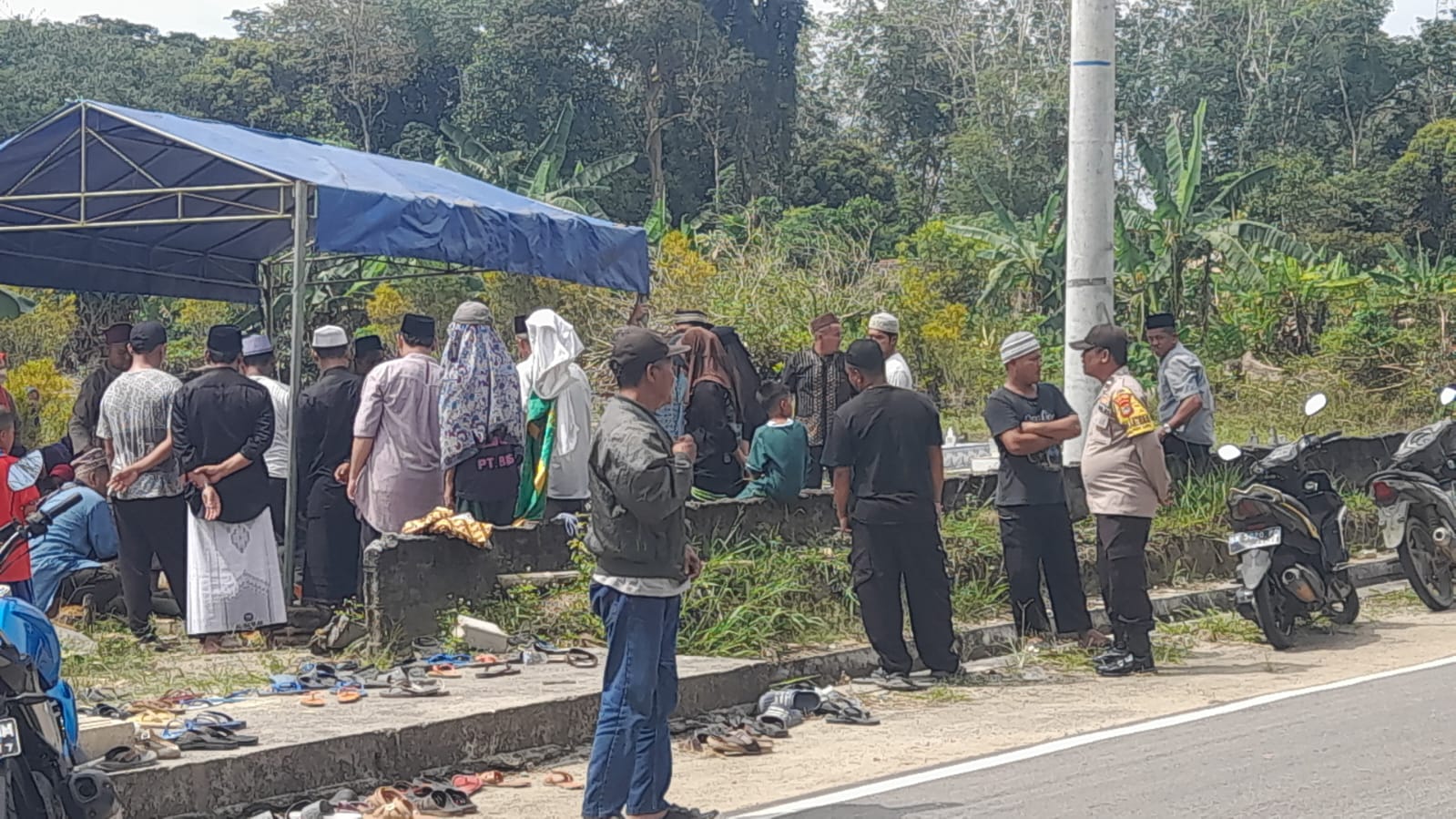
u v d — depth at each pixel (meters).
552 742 6.92
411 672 7.45
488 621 8.21
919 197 66.50
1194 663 9.22
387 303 25.31
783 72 61.62
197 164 10.74
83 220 10.22
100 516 8.37
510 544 8.70
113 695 7.13
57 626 8.74
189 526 8.42
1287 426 22.80
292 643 8.72
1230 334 30.44
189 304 28.94
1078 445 11.52
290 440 9.24
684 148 60.34
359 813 5.71
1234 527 9.70
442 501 8.88
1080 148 11.24
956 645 9.02
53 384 21.98
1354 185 58.22
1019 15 71.31
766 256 21.38
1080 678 8.77
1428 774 5.99
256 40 66.00
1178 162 31.00
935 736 7.22
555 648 8.06
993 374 26.92
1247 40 71.94
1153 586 11.17
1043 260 33.41
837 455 8.41
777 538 9.80
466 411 8.73
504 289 23.48
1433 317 27.17
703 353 10.27
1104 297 11.30
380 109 65.75
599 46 58.34
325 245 9.21
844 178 61.22
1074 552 9.30
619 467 5.37
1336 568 9.83
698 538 9.27
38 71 59.88
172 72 61.78
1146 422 8.76
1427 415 23.97
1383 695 7.73
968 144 61.22
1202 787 5.89
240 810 5.75
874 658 8.90
